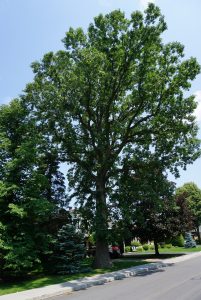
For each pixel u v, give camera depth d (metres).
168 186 28.77
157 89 27.14
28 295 15.40
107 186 29.30
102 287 17.06
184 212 38.31
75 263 23.70
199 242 75.69
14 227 20.41
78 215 27.84
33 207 20.39
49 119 27.05
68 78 25.52
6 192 19.97
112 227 27.34
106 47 26.23
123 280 19.45
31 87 26.94
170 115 27.70
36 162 22.67
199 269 22.16
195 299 11.59
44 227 24.09
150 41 26.22
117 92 27.64
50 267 23.92
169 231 36.19
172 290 13.95
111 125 28.70
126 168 29.09
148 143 29.56
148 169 28.86
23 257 19.41
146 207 35.72
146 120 29.44
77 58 26.14
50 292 15.88
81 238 25.11
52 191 28.39
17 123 22.97
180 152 28.53
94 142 27.86
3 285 19.08
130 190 27.98
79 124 28.39
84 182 29.19
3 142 21.36
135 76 27.09
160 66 27.23
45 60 26.92
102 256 26.27
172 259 32.12
